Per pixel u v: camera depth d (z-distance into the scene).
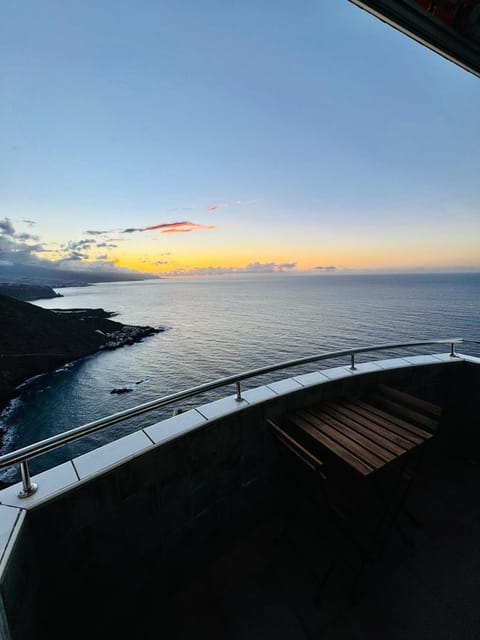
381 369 2.99
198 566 2.15
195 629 1.76
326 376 2.80
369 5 1.47
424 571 2.04
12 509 1.34
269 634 1.72
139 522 1.80
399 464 2.32
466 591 1.90
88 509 1.57
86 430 1.59
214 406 2.25
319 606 1.85
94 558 1.63
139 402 37.47
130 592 1.82
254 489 2.42
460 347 45.91
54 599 1.51
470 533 2.33
